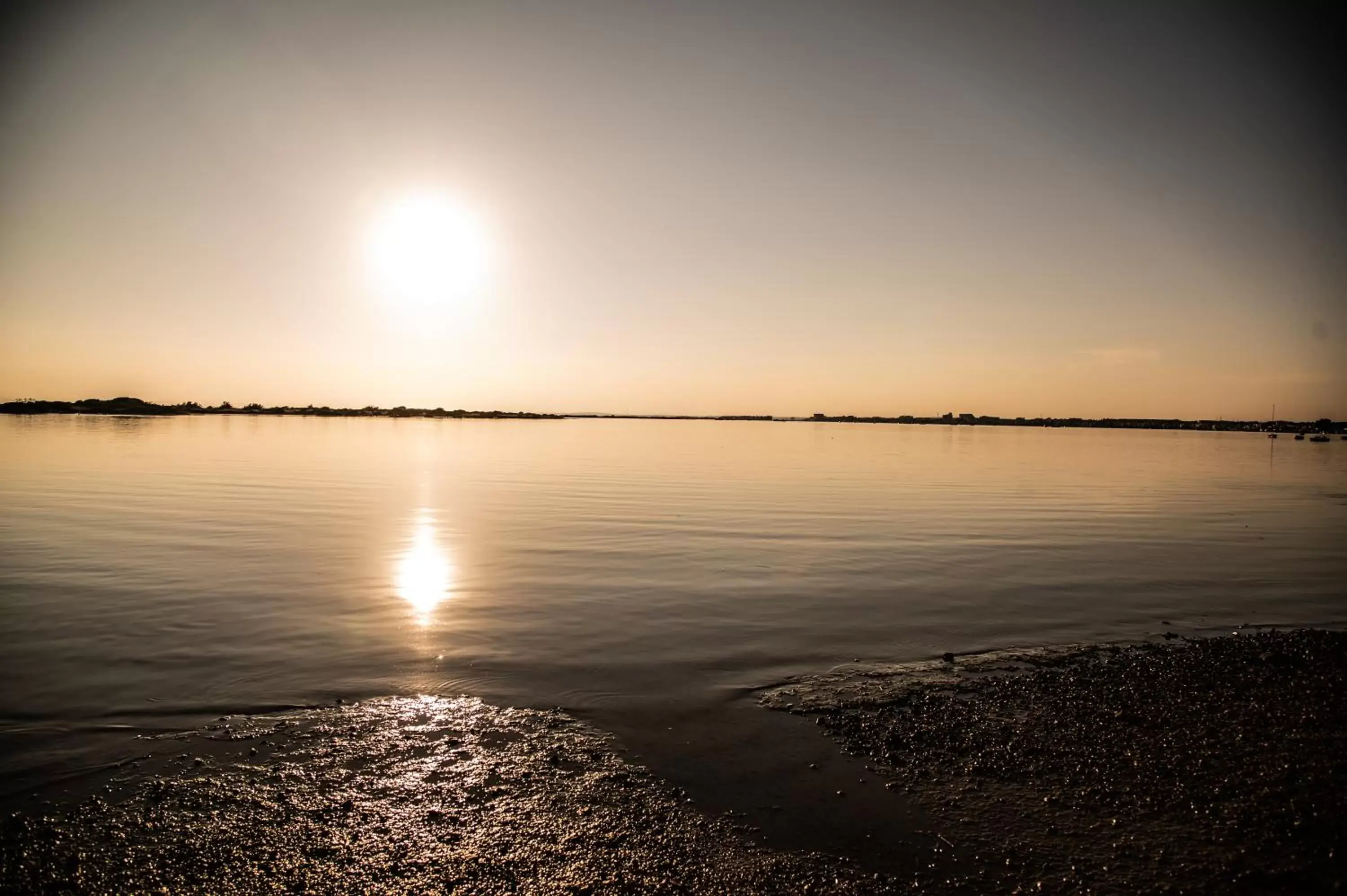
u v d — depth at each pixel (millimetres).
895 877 6102
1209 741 8453
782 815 6965
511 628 12727
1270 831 6691
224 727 8664
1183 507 31203
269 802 7062
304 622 12914
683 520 25734
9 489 32094
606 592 15367
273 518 25109
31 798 7062
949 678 10562
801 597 15102
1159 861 6305
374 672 10516
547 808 7027
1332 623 13570
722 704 9570
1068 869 6211
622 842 6508
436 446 75938
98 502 28391
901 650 11812
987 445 102625
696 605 14406
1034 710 9391
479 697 9688
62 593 14648
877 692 9992
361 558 18469
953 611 14141
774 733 8711
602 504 29938
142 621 12812
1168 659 11289
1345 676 10422
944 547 20953
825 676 10594
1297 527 25328
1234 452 88062
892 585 16203
